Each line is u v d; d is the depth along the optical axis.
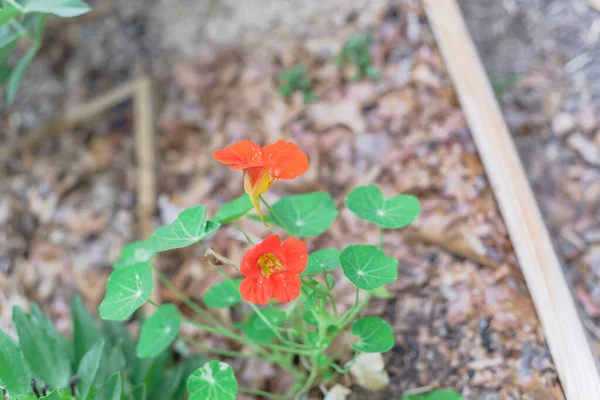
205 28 1.28
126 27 1.36
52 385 0.72
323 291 0.66
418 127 0.97
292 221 0.73
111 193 1.09
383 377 0.78
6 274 1.03
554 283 0.78
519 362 0.77
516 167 0.86
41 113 1.27
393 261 0.66
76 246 1.04
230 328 0.89
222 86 1.17
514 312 0.79
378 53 1.06
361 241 0.90
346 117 1.02
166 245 0.65
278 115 1.07
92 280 1.00
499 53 1.13
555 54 1.10
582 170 0.98
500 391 0.76
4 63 1.05
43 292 1.00
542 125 1.03
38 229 1.07
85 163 1.14
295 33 1.18
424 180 0.92
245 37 1.23
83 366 0.71
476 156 0.91
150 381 0.80
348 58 1.08
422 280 0.85
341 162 0.99
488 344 0.79
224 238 0.96
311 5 1.20
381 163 0.96
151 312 0.91
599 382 0.72
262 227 0.95
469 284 0.83
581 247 0.92
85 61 1.33
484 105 0.92
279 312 0.73
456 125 0.94
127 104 1.20
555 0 1.15
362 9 1.14
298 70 1.10
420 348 0.81
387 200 0.72
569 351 0.74
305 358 0.82
